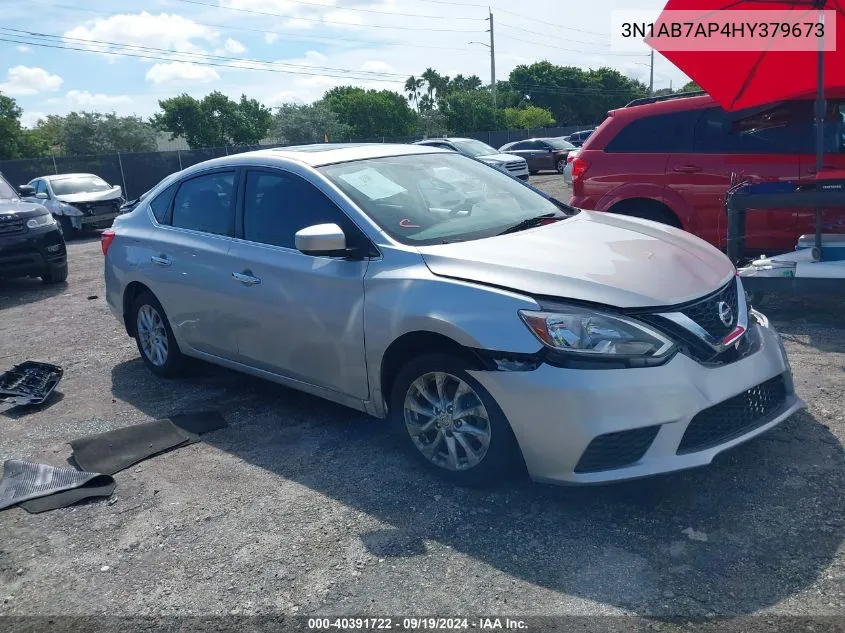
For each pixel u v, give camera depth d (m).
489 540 3.24
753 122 6.73
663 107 7.18
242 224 4.72
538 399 3.20
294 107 52.28
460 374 3.47
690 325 3.28
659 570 2.93
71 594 3.14
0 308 9.35
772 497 3.36
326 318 4.06
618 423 3.10
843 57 5.97
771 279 5.75
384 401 3.95
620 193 7.32
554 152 30.53
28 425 5.04
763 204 5.68
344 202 4.13
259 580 3.11
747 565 2.92
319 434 4.50
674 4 5.68
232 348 4.82
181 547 3.41
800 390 4.50
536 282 3.37
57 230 10.76
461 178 4.72
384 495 3.70
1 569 3.36
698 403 3.18
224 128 55.22
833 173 5.82
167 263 5.20
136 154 28.67
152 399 5.34
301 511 3.62
